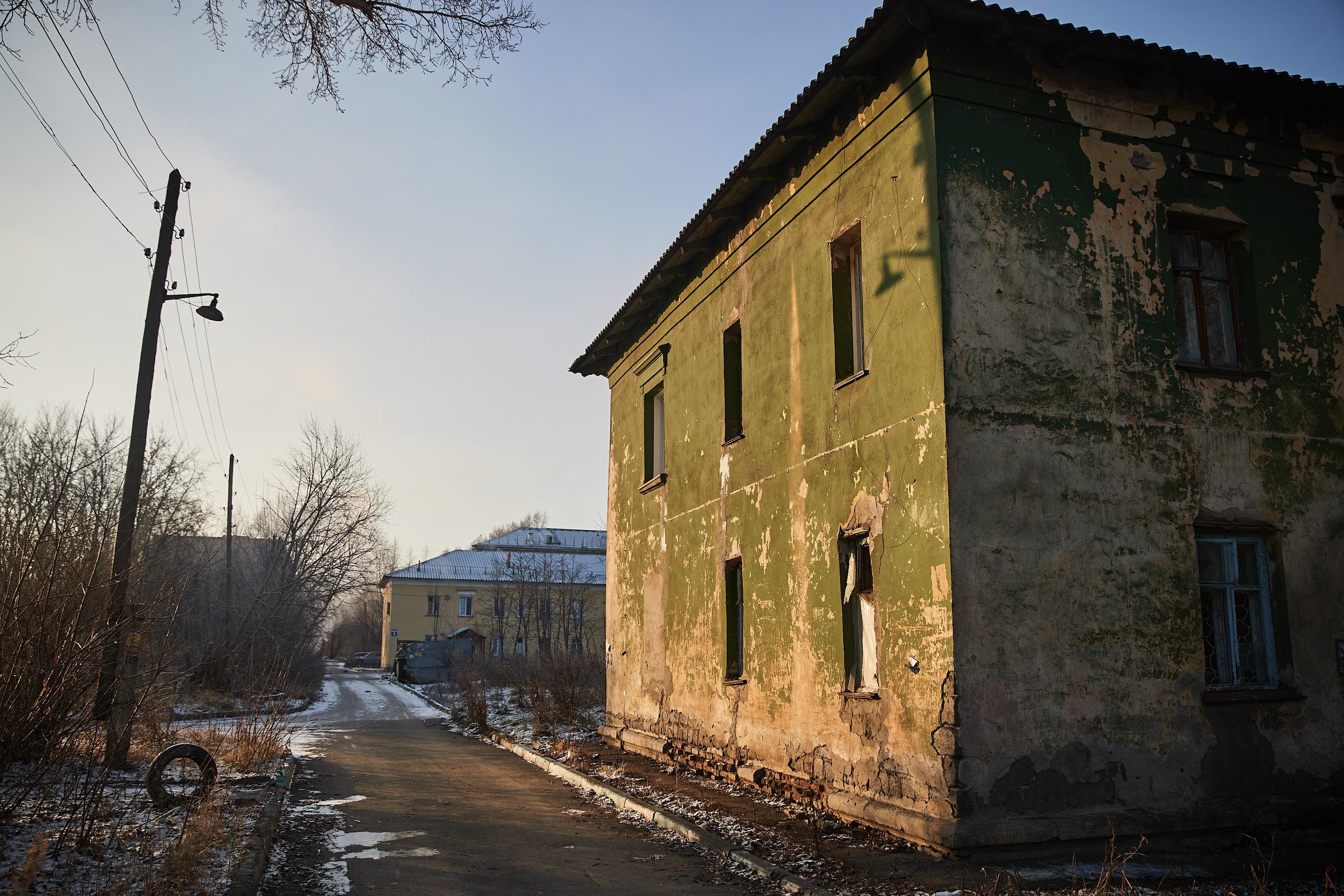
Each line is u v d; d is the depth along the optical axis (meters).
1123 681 7.79
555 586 49.19
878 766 8.38
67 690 7.29
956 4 7.89
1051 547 7.79
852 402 9.30
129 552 11.84
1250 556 8.73
